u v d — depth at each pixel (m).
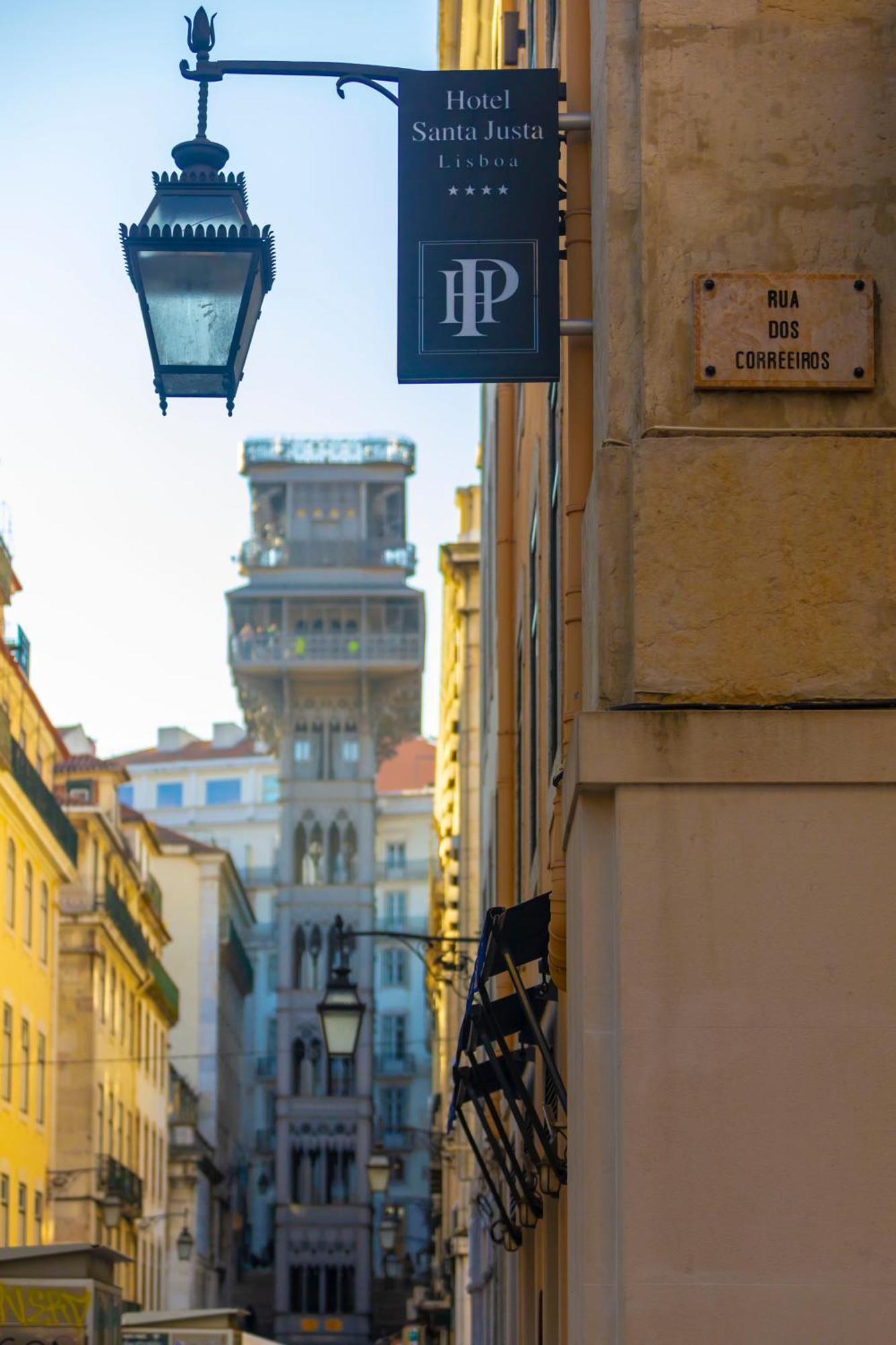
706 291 8.76
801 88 8.93
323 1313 120.81
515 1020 16.81
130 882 88.06
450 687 70.19
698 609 8.41
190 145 9.82
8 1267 22.88
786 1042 7.91
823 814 8.07
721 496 8.49
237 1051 133.75
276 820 164.62
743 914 8.01
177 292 9.62
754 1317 7.71
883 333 8.79
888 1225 7.78
